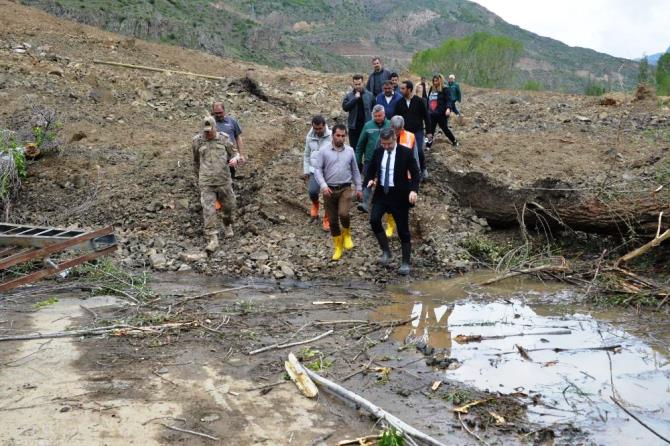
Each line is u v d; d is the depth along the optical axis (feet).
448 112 34.76
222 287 22.93
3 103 38.99
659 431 13.21
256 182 31.53
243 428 13.10
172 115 42.50
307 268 25.04
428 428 13.30
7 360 15.89
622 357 17.01
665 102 49.55
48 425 12.89
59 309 19.83
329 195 24.36
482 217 29.35
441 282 24.00
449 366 16.34
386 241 24.97
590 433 13.16
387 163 23.65
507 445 12.70
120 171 32.89
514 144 35.96
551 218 27.50
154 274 24.32
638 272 24.04
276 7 600.39
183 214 29.73
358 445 12.57
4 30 53.42
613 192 26.43
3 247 20.92
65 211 29.91
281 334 18.24
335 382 15.31
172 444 12.42
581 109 49.03
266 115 44.04
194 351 16.84
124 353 16.55
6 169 30.09
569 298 22.07
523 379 15.66
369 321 19.56
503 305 21.40
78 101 41.60
